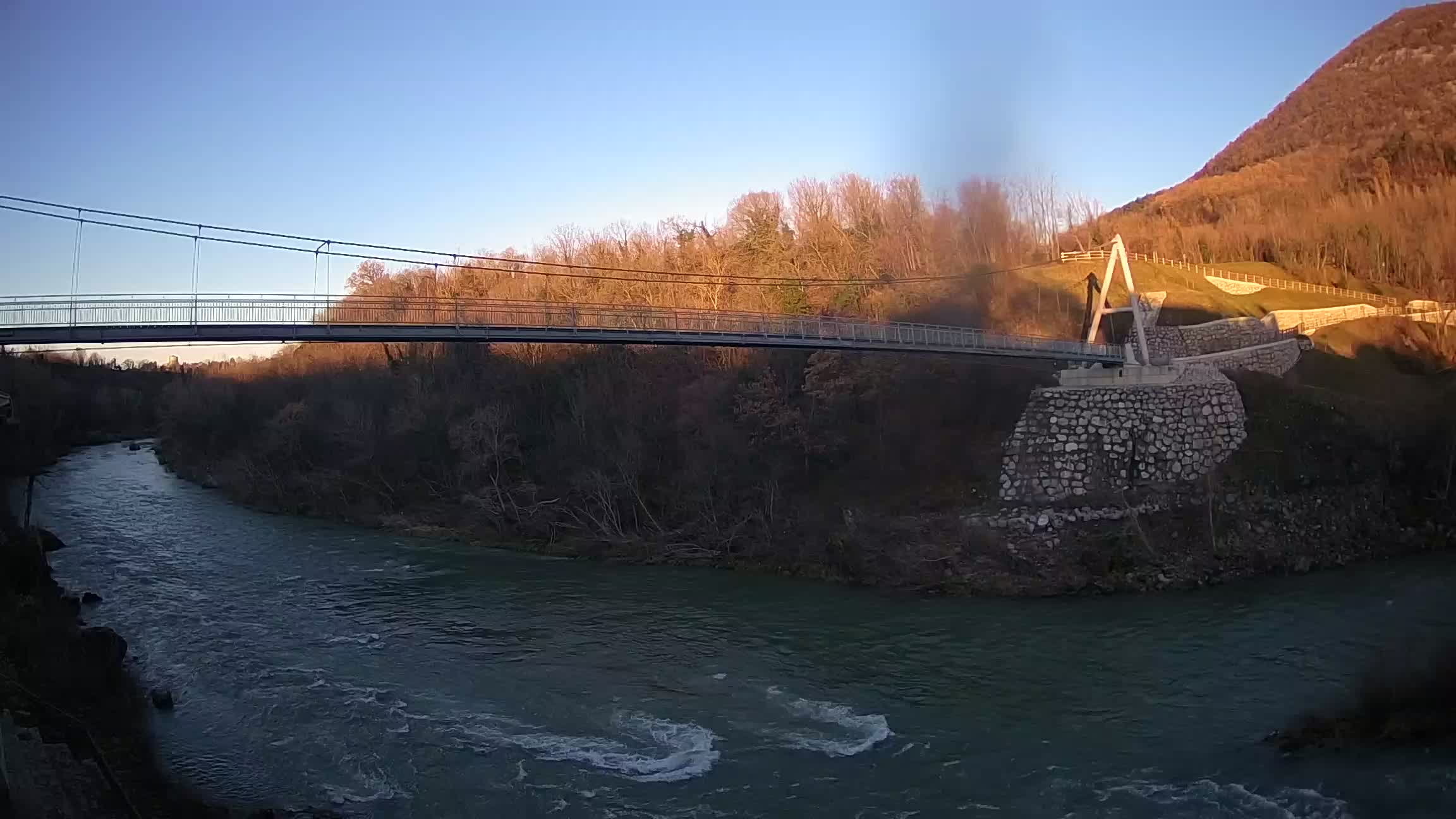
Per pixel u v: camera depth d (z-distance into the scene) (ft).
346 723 85.71
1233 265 278.87
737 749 78.84
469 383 225.35
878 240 244.22
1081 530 137.39
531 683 95.71
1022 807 67.15
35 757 70.95
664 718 85.97
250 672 99.55
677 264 235.81
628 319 140.15
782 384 180.34
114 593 132.26
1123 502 140.46
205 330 93.81
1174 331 198.39
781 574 141.28
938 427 166.50
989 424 162.81
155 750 80.02
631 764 76.48
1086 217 352.08
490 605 126.31
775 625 114.42
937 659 100.12
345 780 74.49
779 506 160.56
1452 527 140.05
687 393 183.01
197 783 74.02
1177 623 108.58
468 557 159.33
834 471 167.22
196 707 90.27
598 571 147.54
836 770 74.43
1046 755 75.72
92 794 67.97
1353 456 149.48
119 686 93.56
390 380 242.17
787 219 257.96
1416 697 79.30
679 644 107.65
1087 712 84.38
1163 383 150.71
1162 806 65.98
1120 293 222.48
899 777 72.69
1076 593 123.13
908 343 141.38
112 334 89.20
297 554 160.86
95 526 184.14
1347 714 79.05
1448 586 116.47
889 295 202.80
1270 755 72.95
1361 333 212.23
